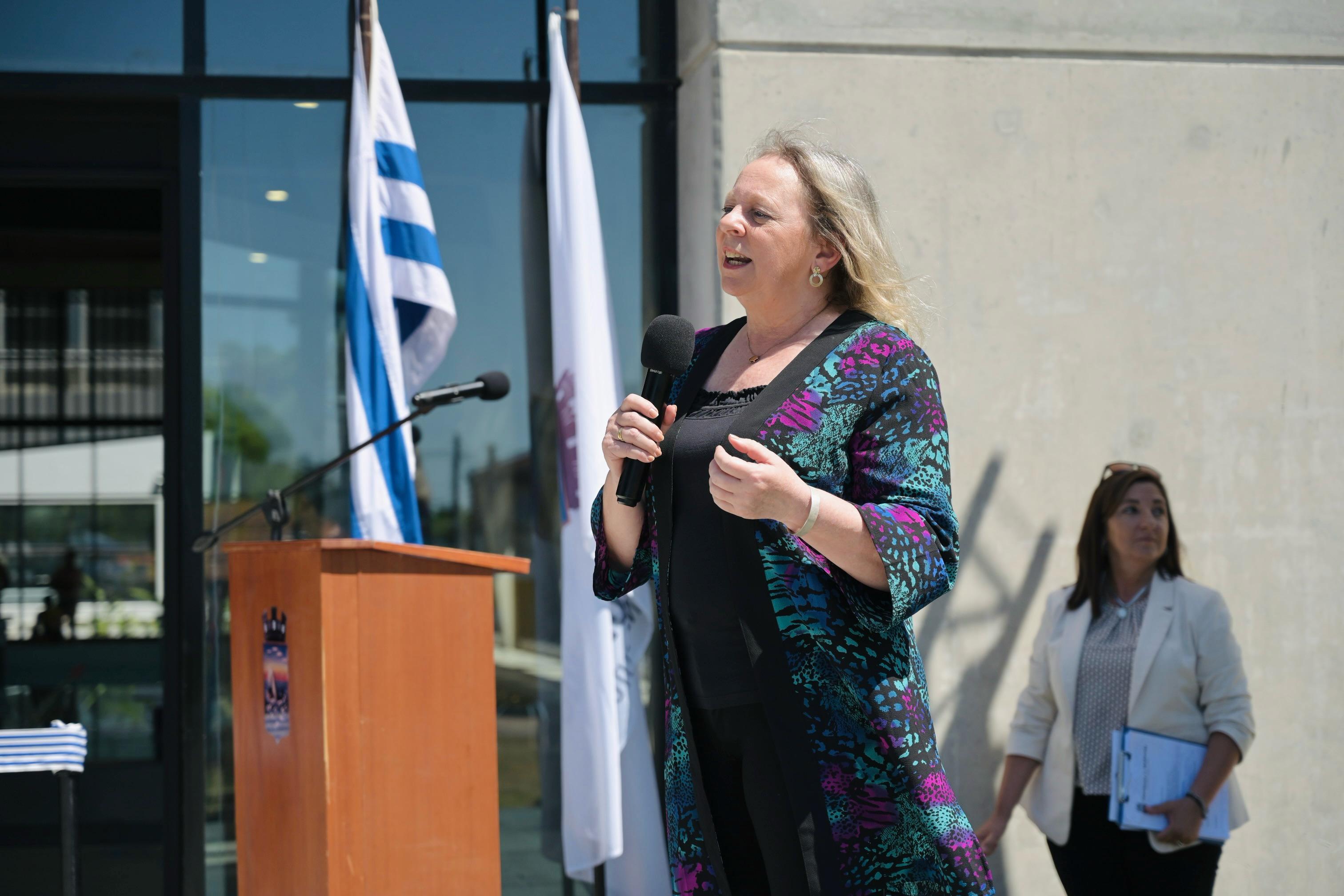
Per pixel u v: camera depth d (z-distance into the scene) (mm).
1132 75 3930
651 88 4020
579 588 3570
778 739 1603
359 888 2518
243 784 2824
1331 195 4008
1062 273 3867
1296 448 3943
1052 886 3740
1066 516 3834
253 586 2787
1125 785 3105
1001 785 3602
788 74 3748
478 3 3941
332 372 3820
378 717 2570
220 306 3785
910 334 1891
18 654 7664
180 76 3799
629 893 3654
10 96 3818
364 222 3627
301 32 3854
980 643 3777
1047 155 3879
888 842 1614
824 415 1642
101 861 5262
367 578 2576
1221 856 3832
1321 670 3910
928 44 3814
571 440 3607
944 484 1656
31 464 8195
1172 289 3916
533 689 3846
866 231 1787
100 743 7211
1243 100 3979
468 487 3848
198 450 3742
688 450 1700
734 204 1788
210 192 3803
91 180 4031
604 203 4004
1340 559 3938
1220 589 3887
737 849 1714
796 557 1642
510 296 3916
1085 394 3863
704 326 3760
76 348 8281
